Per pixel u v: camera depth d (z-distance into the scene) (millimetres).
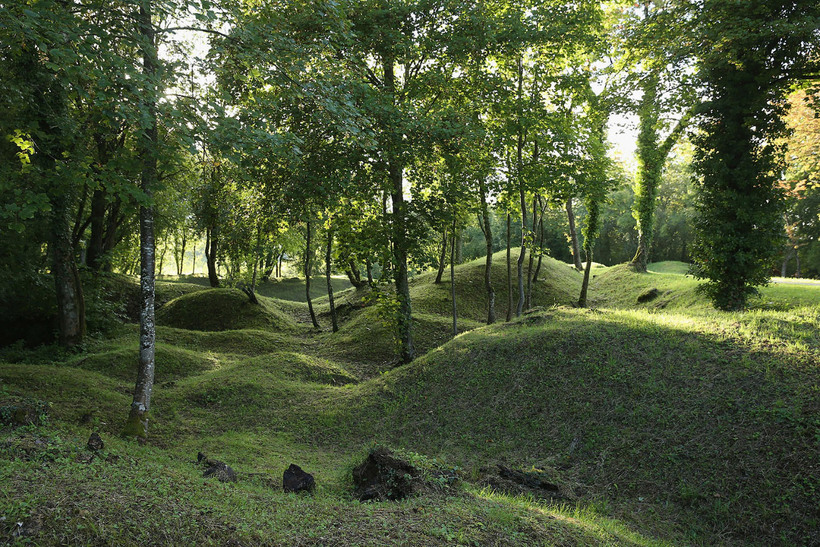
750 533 7508
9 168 12523
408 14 16688
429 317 26500
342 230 17344
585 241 25594
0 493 4836
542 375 12695
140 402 11039
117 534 4602
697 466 8789
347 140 10852
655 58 19844
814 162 22844
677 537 7664
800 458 8094
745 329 11945
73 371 15141
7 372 13680
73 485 5406
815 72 16109
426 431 12297
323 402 14852
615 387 11328
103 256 22953
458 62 17328
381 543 5227
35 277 18531
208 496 6160
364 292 33125
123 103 7441
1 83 13367
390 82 18141
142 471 6668
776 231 16453
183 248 44844
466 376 13891
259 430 13250
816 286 21297
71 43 7164
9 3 6754
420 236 17359
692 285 24719
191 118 8258
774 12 15773
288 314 31750
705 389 10250
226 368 18625
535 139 20547
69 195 18031
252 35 9094
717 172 16969
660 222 62406
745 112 16219
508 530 5867
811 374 9508
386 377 15805
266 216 19266
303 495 7672
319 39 10352
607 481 9180
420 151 16078
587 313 16328
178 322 27953
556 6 19109
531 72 20922
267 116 11102
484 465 10039
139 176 10664
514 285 31766
